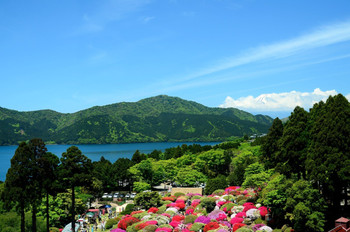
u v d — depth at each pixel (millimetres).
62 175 67125
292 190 47906
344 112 52312
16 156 56344
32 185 56438
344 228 41438
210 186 98438
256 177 72312
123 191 124188
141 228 61031
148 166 129875
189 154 153500
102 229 69500
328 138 50781
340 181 49188
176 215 70125
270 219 55781
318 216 45031
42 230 62625
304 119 63219
